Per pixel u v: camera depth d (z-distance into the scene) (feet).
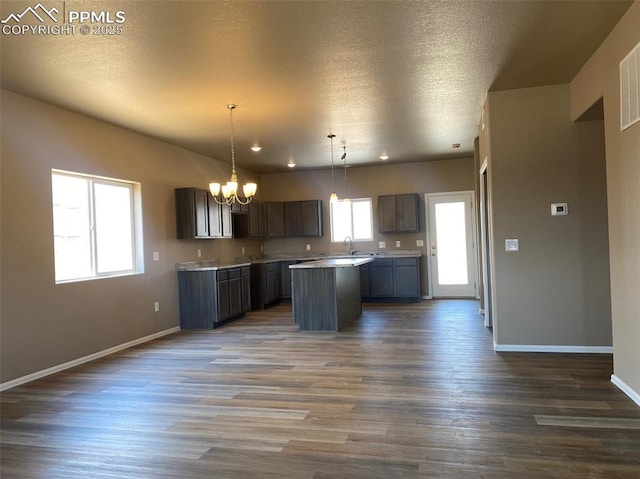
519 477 7.22
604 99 11.35
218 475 7.61
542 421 9.34
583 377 12.05
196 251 22.70
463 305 25.27
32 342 13.69
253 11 9.20
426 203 28.43
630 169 9.98
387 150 24.29
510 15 9.77
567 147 14.44
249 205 27.66
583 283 14.47
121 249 18.11
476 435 8.80
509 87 14.55
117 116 16.22
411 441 8.64
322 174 30.17
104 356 16.21
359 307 23.35
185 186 22.03
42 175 14.28
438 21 9.92
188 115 16.38
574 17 9.98
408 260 27.22
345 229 29.91
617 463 7.56
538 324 14.82
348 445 8.56
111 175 17.24
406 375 12.80
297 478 7.41
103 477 7.72
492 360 14.01
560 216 14.57
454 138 21.91
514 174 14.83
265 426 9.59
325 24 9.87
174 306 20.67
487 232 19.56
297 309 19.67
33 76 12.19
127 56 11.12
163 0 8.63
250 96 14.51
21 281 13.43
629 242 10.23
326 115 16.98
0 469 8.07
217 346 17.26
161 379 13.24
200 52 11.04
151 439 9.13
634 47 9.53
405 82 13.69
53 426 9.95
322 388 11.94
